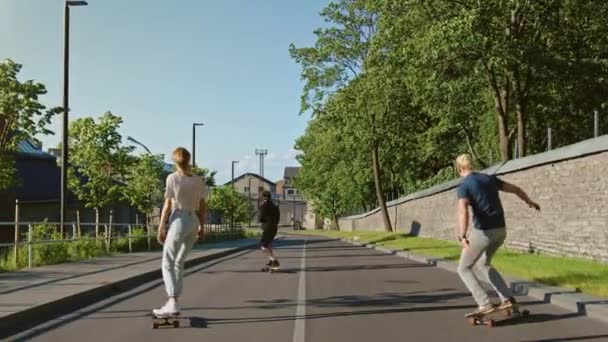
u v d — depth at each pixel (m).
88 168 29.42
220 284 14.81
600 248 16.19
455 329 8.86
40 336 8.55
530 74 29.02
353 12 42.69
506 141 29.94
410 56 28.89
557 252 18.73
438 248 26.95
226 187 59.22
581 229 17.23
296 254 28.16
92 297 12.34
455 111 34.75
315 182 87.00
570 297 10.73
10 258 18.00
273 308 10.89
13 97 23.98
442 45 25.66
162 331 8.84
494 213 9.15
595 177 16.44
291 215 159.88
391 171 59.59
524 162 21.30
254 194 152.62
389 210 54.22
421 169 57.66
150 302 11.83
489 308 9.20
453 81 30.59
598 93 32.12
